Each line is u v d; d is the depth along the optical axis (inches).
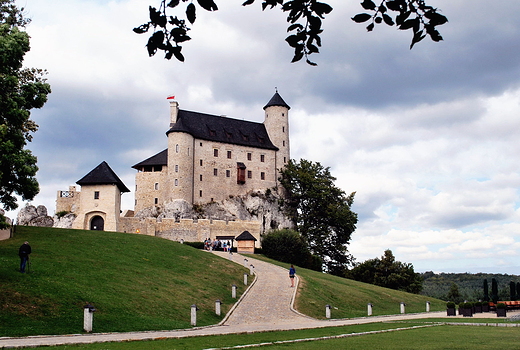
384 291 2103.8
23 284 1035.9
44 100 1286.9
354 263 3496.6
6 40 1153.4
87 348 682.8
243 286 1662.2
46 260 1299.2
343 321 1266.0
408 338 815.7
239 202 3678.6
